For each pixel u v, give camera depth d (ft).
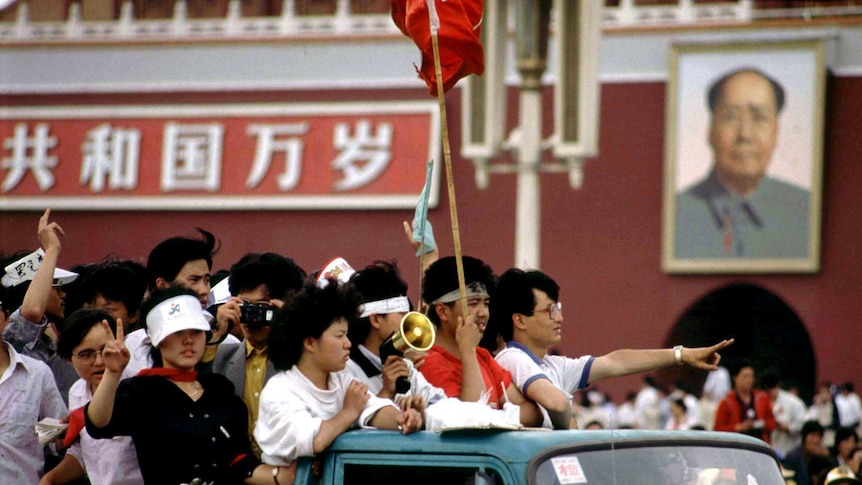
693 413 163.43
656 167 213.87
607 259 214.48
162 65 233.14
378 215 223.51
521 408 47.42
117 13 239.91
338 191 224.53
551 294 50.83
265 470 43.55
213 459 46.11
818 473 93.86
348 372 46.73
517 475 37.99
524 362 48.14
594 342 213.87
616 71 215.92
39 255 61.41
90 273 58.80
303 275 56.34
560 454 38.60
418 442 40.27
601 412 155.22
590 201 215.92
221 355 54.08
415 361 46.32
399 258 221.46
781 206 207.51
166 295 47.14
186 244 59.72
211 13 234.99
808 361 234.58
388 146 223.71
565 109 178.40
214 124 230.68
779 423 120.88
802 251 206.90
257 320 51.13
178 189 230.68
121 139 233.14
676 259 211.41
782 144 207.72
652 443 40.78
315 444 41.42
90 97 235.20
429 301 47.75
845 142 208.23
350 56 226.38
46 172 235.20
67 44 236.02
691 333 225.76
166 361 46.96
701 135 210.59
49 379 54.44
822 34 206.90
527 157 188.14
